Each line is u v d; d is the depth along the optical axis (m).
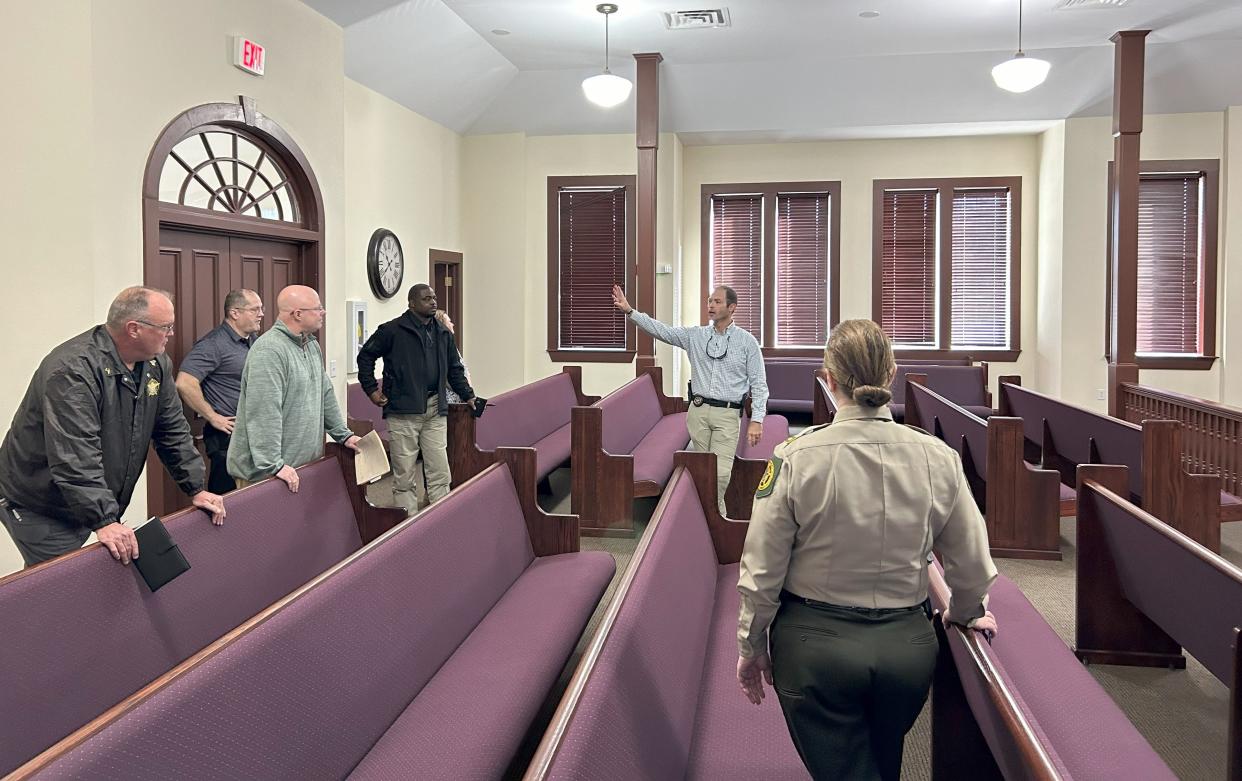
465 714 2.37
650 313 7.83
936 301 10.16
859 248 10.20
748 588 1.91
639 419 6.70
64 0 3.92
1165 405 6.91
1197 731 3.07
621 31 7.36
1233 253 9.00
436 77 7.95
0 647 2.11
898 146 10.05
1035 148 9.87
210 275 5.00
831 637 1.89
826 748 1.93
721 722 2.38
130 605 2.53
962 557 1.94
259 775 1.83
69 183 3.96
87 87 3.93
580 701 1.72
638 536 5.32
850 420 1.93
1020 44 7.57
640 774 1.82
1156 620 3.21
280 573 3.25
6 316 4.02
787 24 7.20
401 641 2.52
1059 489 4.91
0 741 2.05
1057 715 2.39
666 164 9.50
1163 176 9.25
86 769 1.46
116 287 4.10
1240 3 6.82
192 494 3.15
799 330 10.42
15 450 2.81
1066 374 9.28
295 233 5.55
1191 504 4.52
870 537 1.87
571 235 9.87
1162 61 8.20
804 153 10.20
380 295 7.80
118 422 2.86
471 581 3.09
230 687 1.83
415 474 5.40
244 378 3.54
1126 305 7.56
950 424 6.23
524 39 7.62
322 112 5.82
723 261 10.50
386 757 2.18
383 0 5.89
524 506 3.83
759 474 5.13
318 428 3.81
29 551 2.90
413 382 5.02
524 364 9.77
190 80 4.55
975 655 1.96
